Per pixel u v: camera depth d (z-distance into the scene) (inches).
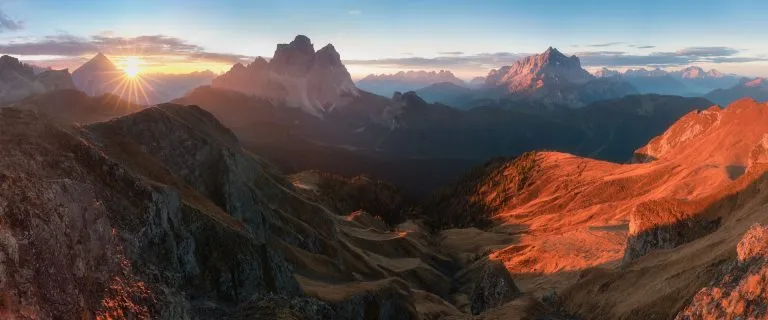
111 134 2952.8
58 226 1160.2
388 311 2977.4
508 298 3752.5
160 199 1844.2
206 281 1918.1
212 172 3437.5
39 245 1082.7
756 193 3654.0
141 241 1609.3
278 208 4237.2
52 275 1077.8
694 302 1855.3
